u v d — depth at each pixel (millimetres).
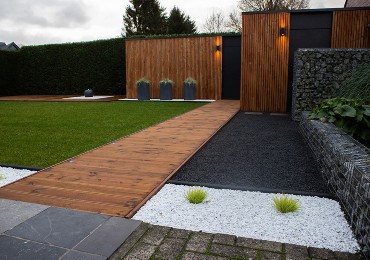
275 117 7359
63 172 3201
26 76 15820
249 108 8375
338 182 2559
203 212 2307
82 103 11047
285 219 2193
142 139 4805
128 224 2066
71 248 1768
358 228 1922
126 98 12477
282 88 8086
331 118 4184
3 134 5434
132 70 12312
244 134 5387
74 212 2240
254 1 21219
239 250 1784
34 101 12156
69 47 14961
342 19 7680
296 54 6543
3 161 3764
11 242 1822
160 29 31938
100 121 6824
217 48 11102
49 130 5801
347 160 2326
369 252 1694
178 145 4418
